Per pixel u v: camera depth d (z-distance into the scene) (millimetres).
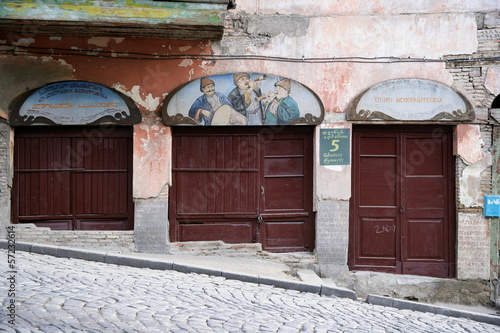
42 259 9227
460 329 7789
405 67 11023
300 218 11320
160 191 10922
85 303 6516
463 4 11023
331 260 11031
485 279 11070
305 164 11297
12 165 10922
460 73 11047
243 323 6336
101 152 11148
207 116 10875
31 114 10734
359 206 11320
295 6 11031
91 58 10781
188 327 5938
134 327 5750
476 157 11047
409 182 11344
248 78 10906
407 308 9156
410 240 11312
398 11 11039
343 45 11023
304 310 7539
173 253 10945
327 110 11023
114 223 11188
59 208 11094
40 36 10672
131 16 9391
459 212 11117
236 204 11242
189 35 10422
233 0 9766
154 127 10898
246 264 10422
